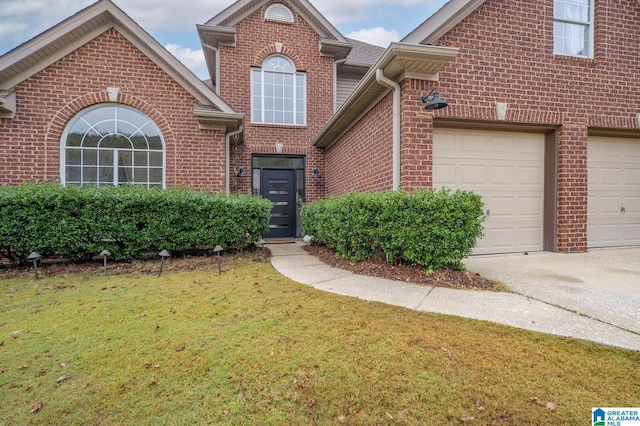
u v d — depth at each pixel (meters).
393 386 1.97
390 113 5.75
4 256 5.29
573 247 6.20
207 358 2.35
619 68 6.36
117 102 7.02
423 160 5.35
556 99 6.04
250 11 9.85
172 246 5.91
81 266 5.42
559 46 6.28
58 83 6.69
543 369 2.09
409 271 4.52
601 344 2.39
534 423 1.66
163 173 7.31
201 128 7.49
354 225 5.20
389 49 4.80
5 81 6.41
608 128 6.36
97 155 6.99
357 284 4.14
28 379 2.15
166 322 3.03
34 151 6.54
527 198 6.27
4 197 5.07
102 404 1.90
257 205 6.70
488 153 6.05
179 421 1.75
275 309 3.26
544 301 3.36
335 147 9.33
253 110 9.94
